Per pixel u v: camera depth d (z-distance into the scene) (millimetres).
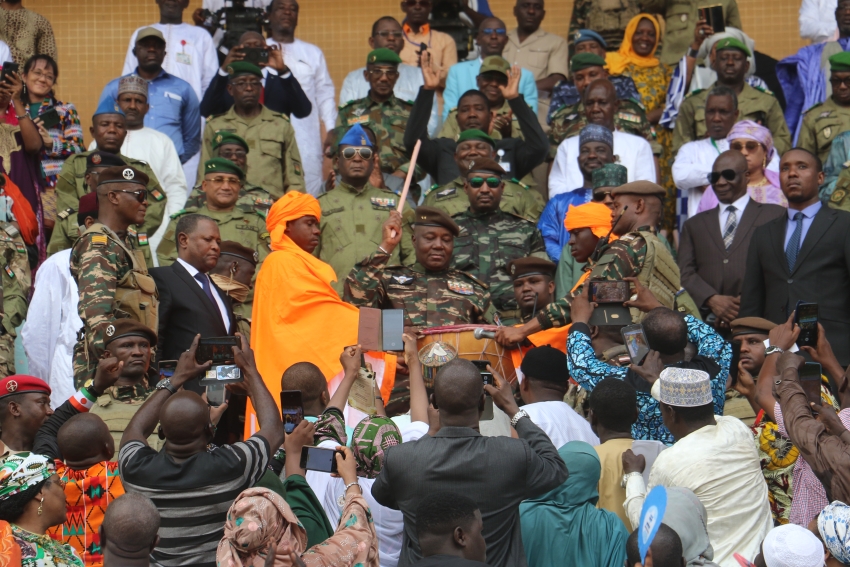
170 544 10023
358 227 20578
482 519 9938
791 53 31031
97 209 16625
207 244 16188
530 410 12758
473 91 22766
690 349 13391
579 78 25078
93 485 11586
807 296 17484
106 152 20844
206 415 10312
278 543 8727
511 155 23000
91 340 14875
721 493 10648
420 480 10000
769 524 10875
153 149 23578
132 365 14742
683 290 18531
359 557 9203
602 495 11969
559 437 12625
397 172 23516
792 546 8711
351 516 9492
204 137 23531
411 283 16672
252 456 10312
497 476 9992
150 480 10078
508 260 19484
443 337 15898
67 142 23422
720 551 10586
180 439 10156
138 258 15977
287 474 11125
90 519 11539
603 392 12266
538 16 28688
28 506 9984
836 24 28531
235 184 20891
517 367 15883
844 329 17328
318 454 10016
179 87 25578
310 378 12539
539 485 10172
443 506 9000
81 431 11625
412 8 27484
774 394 11211
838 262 17438
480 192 19609
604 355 14234
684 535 9125
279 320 15977
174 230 20578
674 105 25656
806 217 17828
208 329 15875
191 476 10062
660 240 16109
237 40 28297
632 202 15938
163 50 25438
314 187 26938
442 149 22969
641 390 12789
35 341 18141
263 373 15875
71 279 18000
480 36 26516
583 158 21359
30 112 23578
